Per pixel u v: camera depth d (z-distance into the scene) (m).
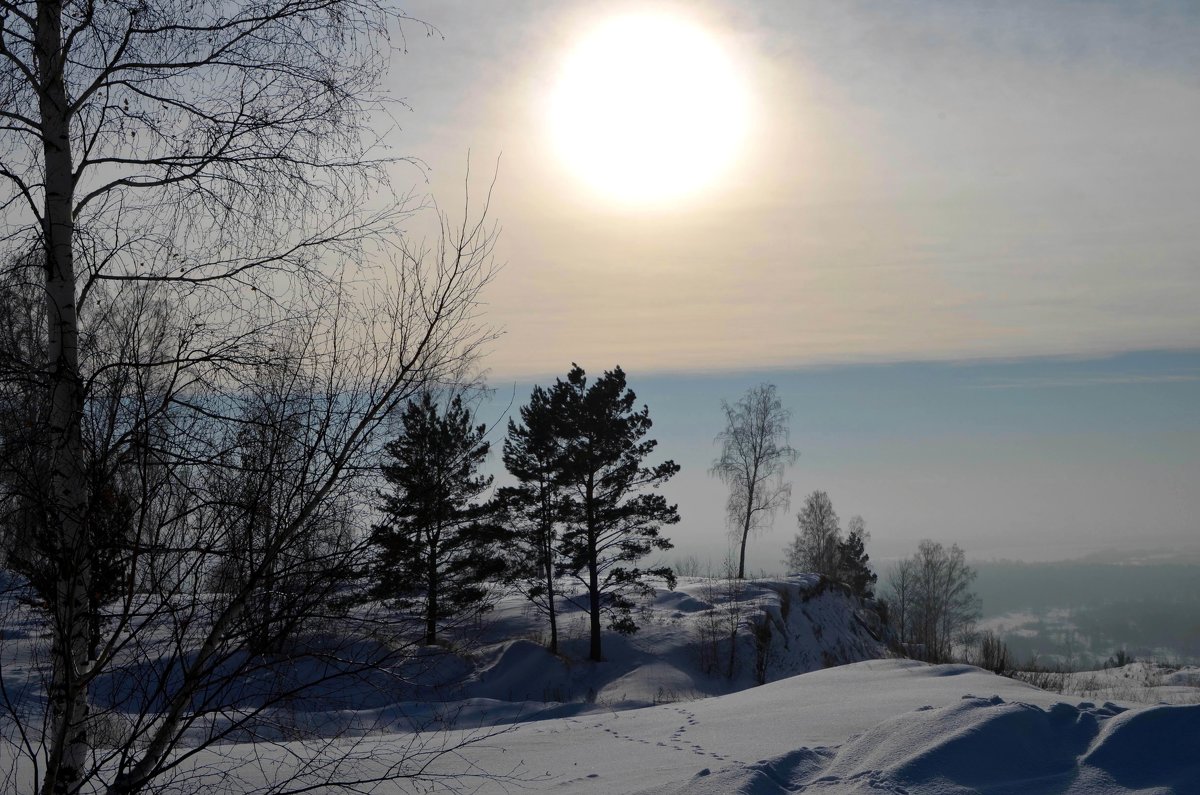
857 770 6.31
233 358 4.43
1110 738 6.45
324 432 4.34
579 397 32.66
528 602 38.12
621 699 26.89
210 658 4.39
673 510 33.12
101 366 4.20
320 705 4.60
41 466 4.11
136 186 4.91
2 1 4.50
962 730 6.57
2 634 4.18
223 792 5.57
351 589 4.32
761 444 52.06
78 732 4.28
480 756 8.37
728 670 32.66
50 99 4.73
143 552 4.08
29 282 4.56
